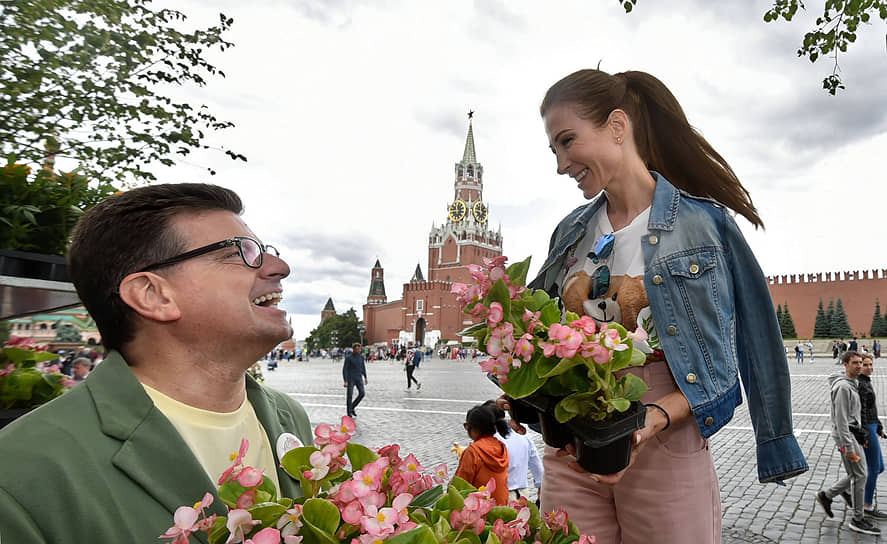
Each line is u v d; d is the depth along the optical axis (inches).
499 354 49.4
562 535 46.6
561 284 79.0
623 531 68.3
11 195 86.2
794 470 65.5
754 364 68.7
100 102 113.4
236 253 50.5
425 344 3774.6
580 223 78.4
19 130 107.7
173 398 50.2
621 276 70.3
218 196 53.3
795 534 211.0
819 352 2190.0
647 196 71.4
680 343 64.1
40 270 78.0
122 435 43.9
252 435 56.4
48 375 97.2
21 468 39.4
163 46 121.1
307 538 32.2
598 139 68.8
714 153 75.5
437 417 533.6
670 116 73.9
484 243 4296.3
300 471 36.2
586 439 49.5
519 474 198.8
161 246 48.5
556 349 46.9
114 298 49.2
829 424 437.7
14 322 179.3
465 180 4429.1
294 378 1200.2
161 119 122.0
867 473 216.7
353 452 38.0
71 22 106.6
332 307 5157.5
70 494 39.7
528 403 52.9
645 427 56.1
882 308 2694.4
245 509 32.0
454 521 36.4
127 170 121.6
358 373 536.7
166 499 43.3
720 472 303.0
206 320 49.1
